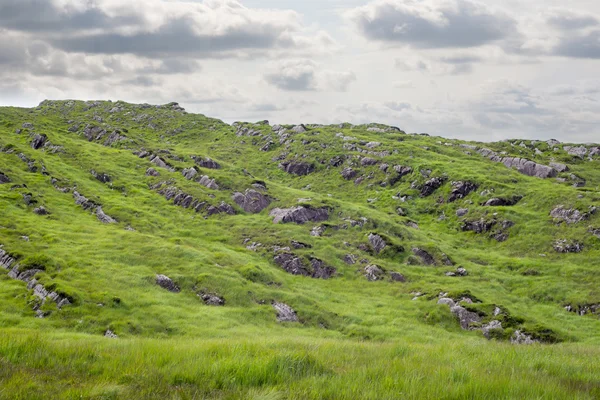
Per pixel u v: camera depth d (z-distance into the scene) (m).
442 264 79.19
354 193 124.62
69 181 92.38
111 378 12.24
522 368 15.41
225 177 107.06
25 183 85.06
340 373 13.34
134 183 102.44
